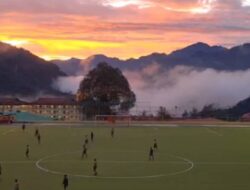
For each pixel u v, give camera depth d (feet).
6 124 511.81
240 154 332.19
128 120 584.81
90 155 324.19
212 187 230.48
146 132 456.04
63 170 270.46
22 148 351.25
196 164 293.02
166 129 485.15
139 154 330.75
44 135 423.23
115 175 257.55
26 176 253.24
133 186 231.71
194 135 438.40
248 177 254.88
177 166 285.64
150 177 253.24
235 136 433.89
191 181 244.22
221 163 296.51
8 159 304.50
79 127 490.08
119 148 358.23
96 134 435.53
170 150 349.61
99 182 239.91
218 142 393.70
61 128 478.18
